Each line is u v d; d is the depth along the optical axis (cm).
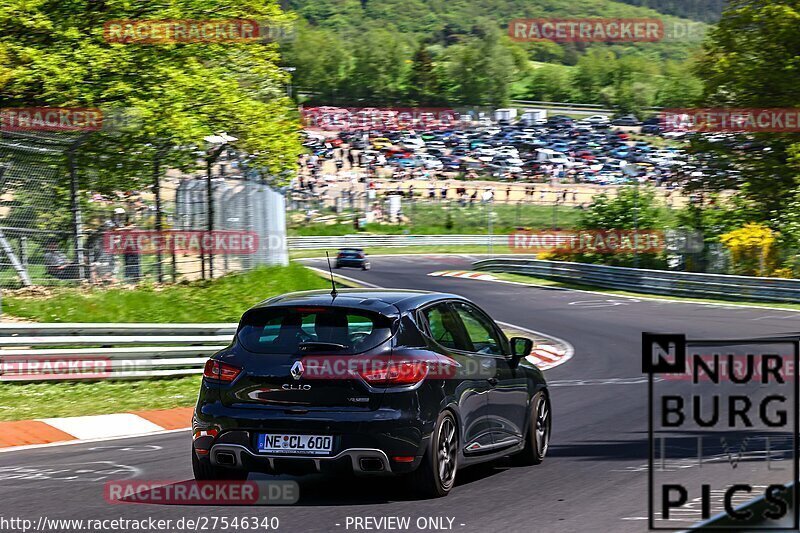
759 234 13288
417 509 2294
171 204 7331
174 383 4969
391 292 2655
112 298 6316
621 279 14262
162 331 5072
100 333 4838
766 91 14875
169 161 7988
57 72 7481
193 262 7538
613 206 16350
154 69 8181
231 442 2391
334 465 2327
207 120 8288
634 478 2714
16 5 7588
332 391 2344
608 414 4112
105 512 2272
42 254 6309
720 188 15412
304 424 2331
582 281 15388
